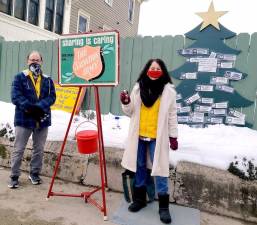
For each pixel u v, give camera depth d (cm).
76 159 457
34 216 346
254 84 471
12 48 688
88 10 1500
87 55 368
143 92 348
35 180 441
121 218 353
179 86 514
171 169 404
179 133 470
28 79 414
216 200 384
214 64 491
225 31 482
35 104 409
